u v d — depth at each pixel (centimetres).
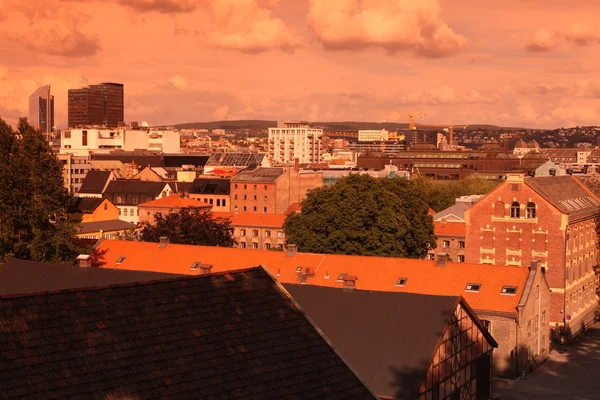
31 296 2831
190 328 3091
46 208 10869
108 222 18150
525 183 10944
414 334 5806
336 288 6438
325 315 6172
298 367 3183
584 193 12462
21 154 10869
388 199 11206
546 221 10812
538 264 8731
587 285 11831
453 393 6156
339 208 11044
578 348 10038
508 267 8638
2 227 10538
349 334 5938
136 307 3047
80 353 2742
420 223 12225
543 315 9131
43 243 10656
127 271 7544
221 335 3138
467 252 11412
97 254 9962
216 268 9312
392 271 8694
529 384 8194
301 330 3388
